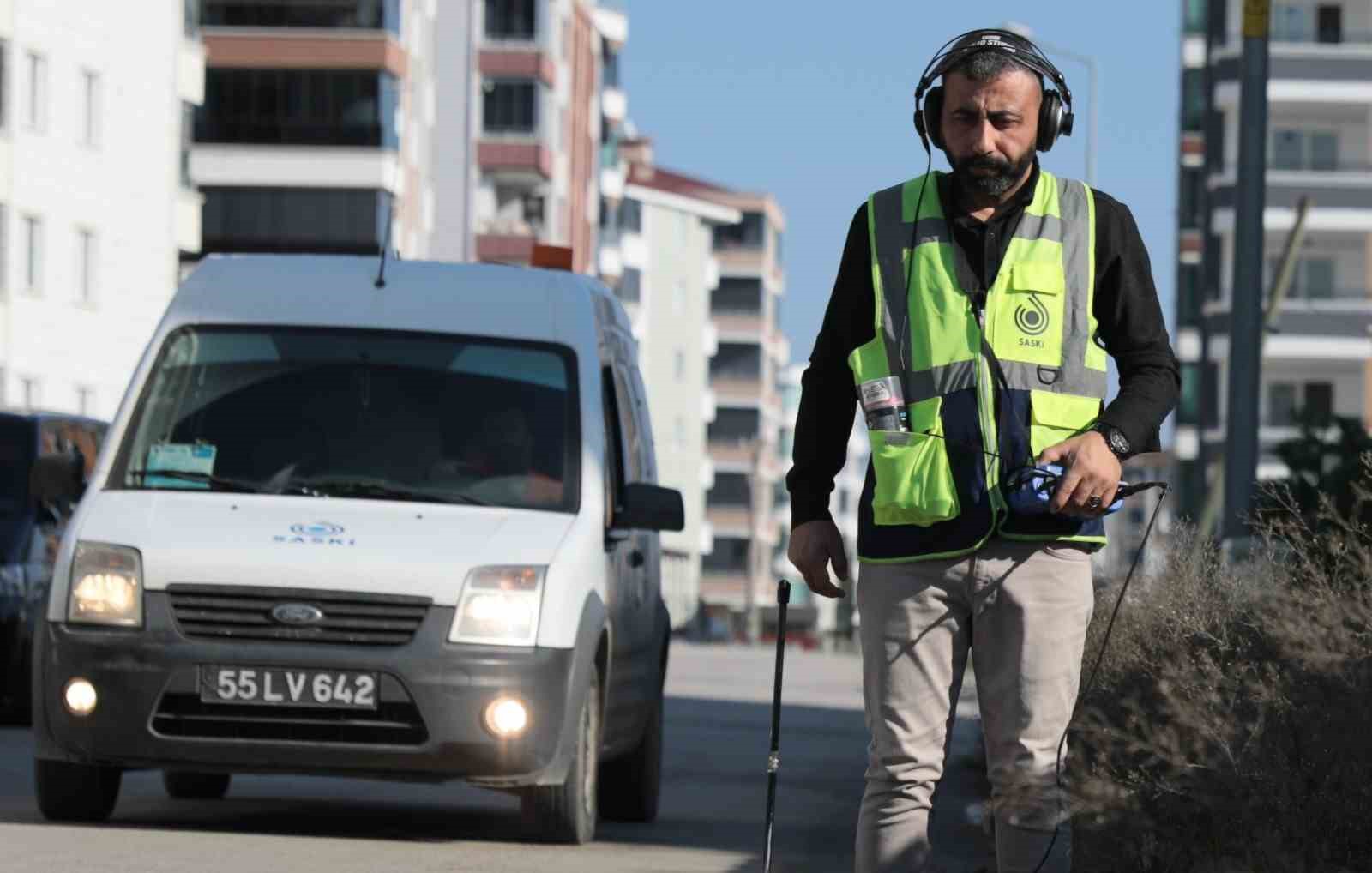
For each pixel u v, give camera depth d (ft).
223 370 47.21
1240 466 76.54
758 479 536.42
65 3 232.32
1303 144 284.61
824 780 67.56
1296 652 31.99
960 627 23.89
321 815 50.21
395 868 39.75
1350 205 279.69
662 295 511.81
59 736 43.62
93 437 83.82
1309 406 73.46
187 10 259.60
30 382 227.20
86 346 237.25
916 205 24.21
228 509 44.65
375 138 286.66
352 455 45.96
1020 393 23.67
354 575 43.24
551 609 43.75
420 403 46.70
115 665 43.11
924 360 23.82
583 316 49.34
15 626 77.05
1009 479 23.32
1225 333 280.10
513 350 47.91
